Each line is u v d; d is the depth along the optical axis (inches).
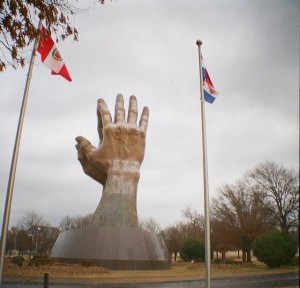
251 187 1902.1
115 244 1194.6
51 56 549.6
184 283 848.3
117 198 1337.4
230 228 1863.9
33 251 2992.1
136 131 1432.1
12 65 359.3
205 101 590.9
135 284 813.9
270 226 1839.3
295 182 1769.2
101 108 1472.7
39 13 354.6
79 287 738.8
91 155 1427.2
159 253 1253.1
